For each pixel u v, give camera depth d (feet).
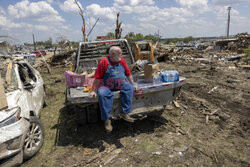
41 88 17.16
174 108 16.88
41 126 11.43
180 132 12.82
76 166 9.82
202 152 10.53
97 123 14.35
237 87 24.03
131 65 16.17
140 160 10.00
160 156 10.27
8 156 8.82
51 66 53.47
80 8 26.68
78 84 13.25
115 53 10.68
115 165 9.72
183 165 9.55
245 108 16.89
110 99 11.01
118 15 30.83
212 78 30.04
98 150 11.10
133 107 12.48
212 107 17.11
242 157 10.05
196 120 14.66
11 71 12.71
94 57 16.55
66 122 15.10
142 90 12.06
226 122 14.26
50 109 18.26
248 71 36.19
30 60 59.16
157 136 12.37
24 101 11.12
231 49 98.84
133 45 43.93
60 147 11.62
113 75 10.94
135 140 11.95
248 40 99.50
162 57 56.85
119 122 14.46
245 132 12.73
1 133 8.64
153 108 12.91
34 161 10.39
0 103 9.34
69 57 56.59
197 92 21.74
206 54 80.07
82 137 12.62
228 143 11.45
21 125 9.50
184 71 37.73
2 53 14.99
